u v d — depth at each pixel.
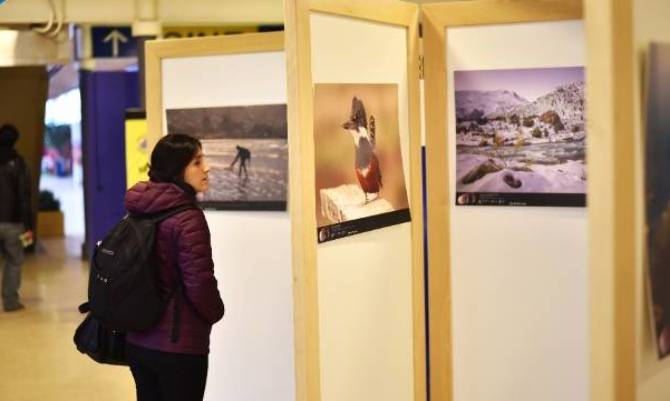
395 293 3.42
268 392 3.82
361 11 3.14
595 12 2.17
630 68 2.20
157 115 3.96
